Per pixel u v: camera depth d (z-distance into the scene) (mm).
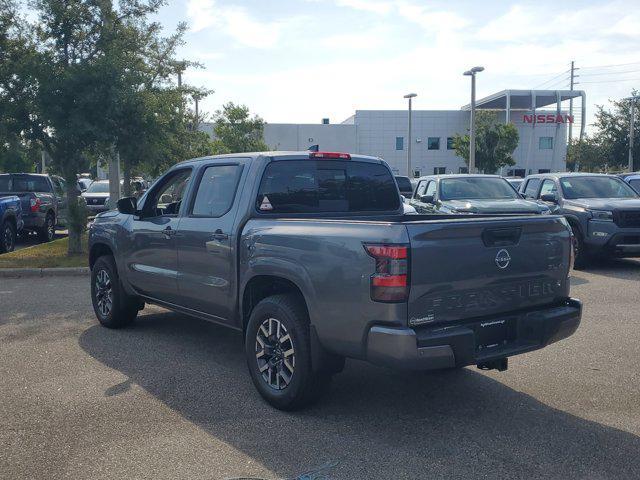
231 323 5672
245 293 5426
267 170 5574
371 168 6207
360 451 4219
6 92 13000
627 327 7535
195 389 5453
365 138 67188
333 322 4484
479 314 4523
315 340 4664
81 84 12500
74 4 13242
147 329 7598
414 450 4234
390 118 67375
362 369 6027
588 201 12391
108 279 7566
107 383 5605
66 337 7230
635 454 4164
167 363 6211
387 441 4379
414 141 68188
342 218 5930
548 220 4855
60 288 10539
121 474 3900
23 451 4230
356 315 4324
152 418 4801
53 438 4438
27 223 16906
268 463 4043
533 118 67438
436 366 4203
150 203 6840
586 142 52906
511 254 4629
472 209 11523
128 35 13664
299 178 5734
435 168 68625
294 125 64062
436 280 4242
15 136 13391
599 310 8461
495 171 58312
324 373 4801
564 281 5070
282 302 4895
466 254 4379
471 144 33000
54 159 13547
